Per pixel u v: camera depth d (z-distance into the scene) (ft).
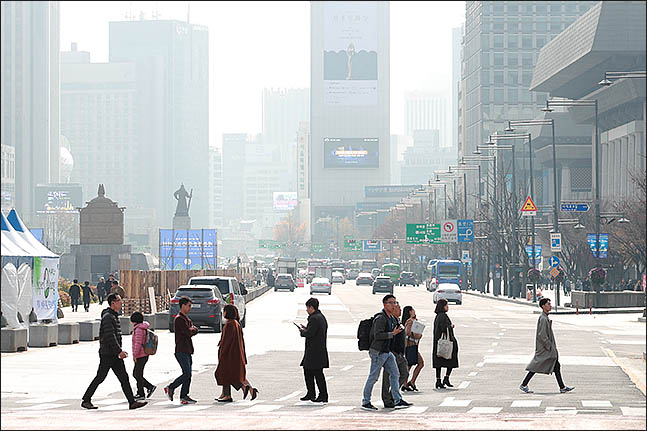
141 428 96.63
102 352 121.60
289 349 224.33
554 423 100.17
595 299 447.01
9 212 270.46
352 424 99.76
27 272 252.62
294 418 107.14
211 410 119.85
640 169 635.25
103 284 471.21
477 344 248.11
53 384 152.97
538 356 142.51
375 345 121.08
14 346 213.05
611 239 535.60
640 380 155.94
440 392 143.43
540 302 143.54
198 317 274.36
